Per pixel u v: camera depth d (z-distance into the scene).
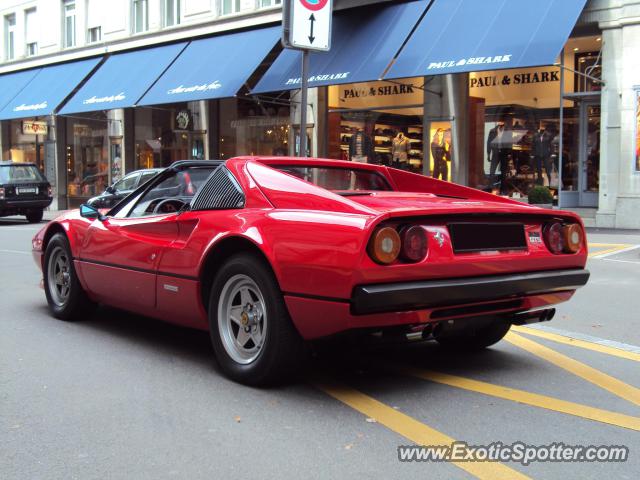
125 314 6.56
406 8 16.83
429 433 3.47
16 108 27.31
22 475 3.01
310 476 2.97
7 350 5.17
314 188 4.11
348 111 19.62
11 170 19.89
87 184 28.22
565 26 13.55
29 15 30.33
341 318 3.64
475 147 17.59
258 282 4.06
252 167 4.55
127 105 21.75
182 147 24.50
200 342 5.43
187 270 4.56
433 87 17.83
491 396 4.07
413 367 4.73
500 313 4.20
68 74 26.92
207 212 4.60
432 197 4.67
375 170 5.30
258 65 18.94
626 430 3.53
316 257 3.70
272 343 4.01
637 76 14.77
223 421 3.65
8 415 3.77
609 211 15.30
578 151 16.34
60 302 6.27
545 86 16.45
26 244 13.48
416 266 3.68
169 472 3.03
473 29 14.86
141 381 4.38
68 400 4.01
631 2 14.69
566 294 4.53
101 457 3.20
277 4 20.66
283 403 3.93
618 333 5.84
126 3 25.19
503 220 4.16
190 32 22.77
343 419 3.67
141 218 5.19
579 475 3.00
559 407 3.88
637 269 9.80
